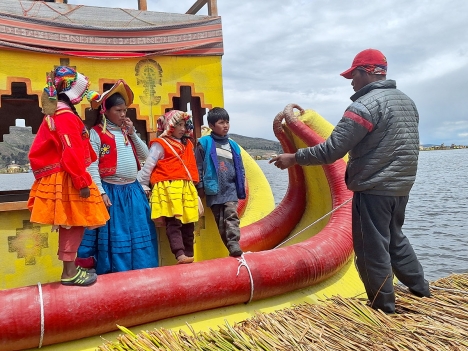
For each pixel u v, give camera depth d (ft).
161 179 13.50
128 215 13.07
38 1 13.58
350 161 13.03
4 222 12.84
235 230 14.01
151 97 15.08
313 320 12.18
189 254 14.21
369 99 12.58
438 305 13.03
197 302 12.64
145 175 13.58
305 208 21.59
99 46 14.26
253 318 12.39
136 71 14.85
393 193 12.52
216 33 16.01
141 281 11.94
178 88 15.46
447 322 11.96
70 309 10.89
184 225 14.21
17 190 20.07
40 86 13.52
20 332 10.41
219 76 16.06
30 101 22.15
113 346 10.85
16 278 12.98
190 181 13.85
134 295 11.68
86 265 12.41
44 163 10.91
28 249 13.15
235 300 13.39
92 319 11.16
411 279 13.64
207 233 15.58
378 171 12.51
